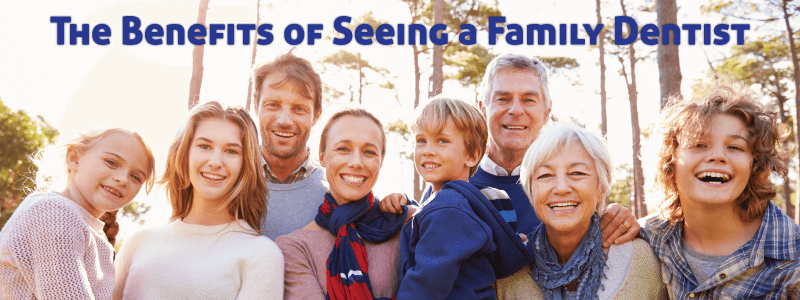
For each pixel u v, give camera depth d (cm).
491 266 200
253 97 292
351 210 214
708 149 195
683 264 205
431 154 221
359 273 201
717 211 198
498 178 300
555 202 198
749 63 2055
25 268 167
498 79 312
